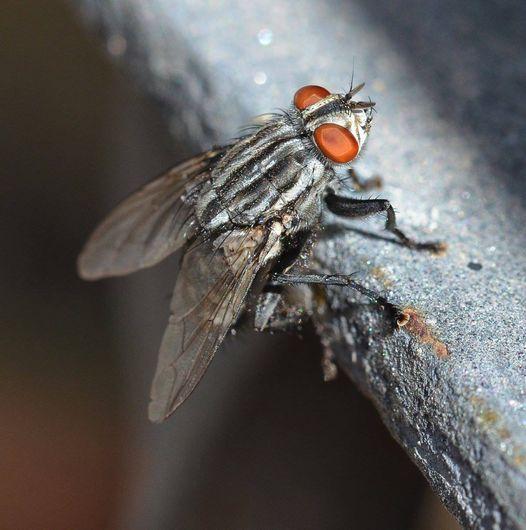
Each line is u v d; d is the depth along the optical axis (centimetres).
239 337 10
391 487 10
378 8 11
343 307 10
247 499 11
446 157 10
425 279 10
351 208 10
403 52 11
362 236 10
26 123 12
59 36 13
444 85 10
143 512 11
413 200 10
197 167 10
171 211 10
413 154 10
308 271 10
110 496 11
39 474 12
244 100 10
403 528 10
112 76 12
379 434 10
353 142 10
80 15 11
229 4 11
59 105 12
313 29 11
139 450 11
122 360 12
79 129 12
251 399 11
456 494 9
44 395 12
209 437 11
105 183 12
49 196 12
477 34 11
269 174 10
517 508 9
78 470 12
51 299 12
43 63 13
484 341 9
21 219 12
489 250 10
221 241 10
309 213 10
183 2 11
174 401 10
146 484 11
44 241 12
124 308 12
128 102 11
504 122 10
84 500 11
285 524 10
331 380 10
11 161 12
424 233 10
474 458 9
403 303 9
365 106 10
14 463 12
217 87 10
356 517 10
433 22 11
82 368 12
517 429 9
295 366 11
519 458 9
